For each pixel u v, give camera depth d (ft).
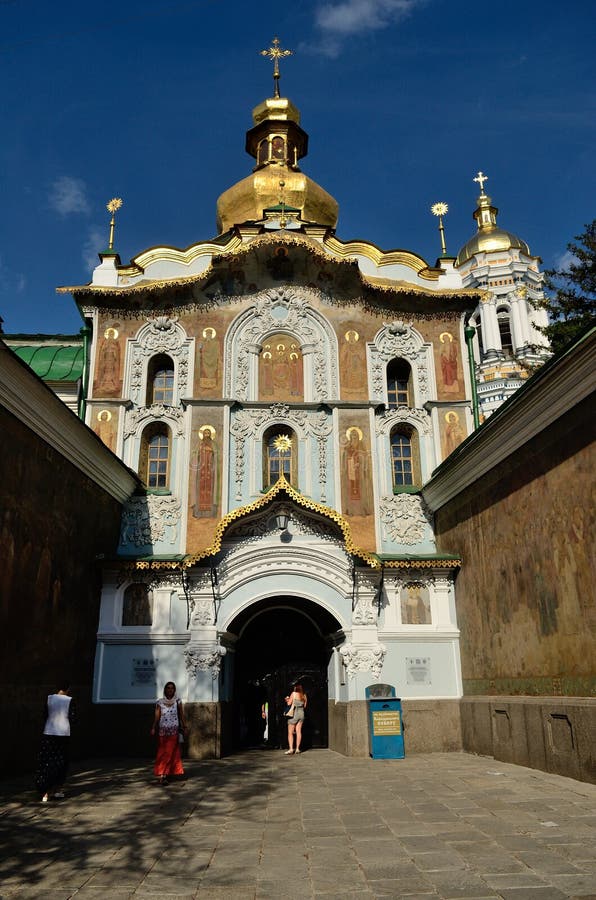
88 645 58.85
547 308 92.38
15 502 44.86
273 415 70.08
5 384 41.91
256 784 43.86
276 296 73.87
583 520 41.70
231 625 64.95
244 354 72.18
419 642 63.46
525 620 49.49
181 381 70.95
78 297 72.33
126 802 37.58
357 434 69.82
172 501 66.64
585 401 41.63
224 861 26.05
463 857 25.94
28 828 31.42
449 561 63.05
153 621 62.23
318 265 74.28
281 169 97.45
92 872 24.85
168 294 73.00
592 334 37.11
